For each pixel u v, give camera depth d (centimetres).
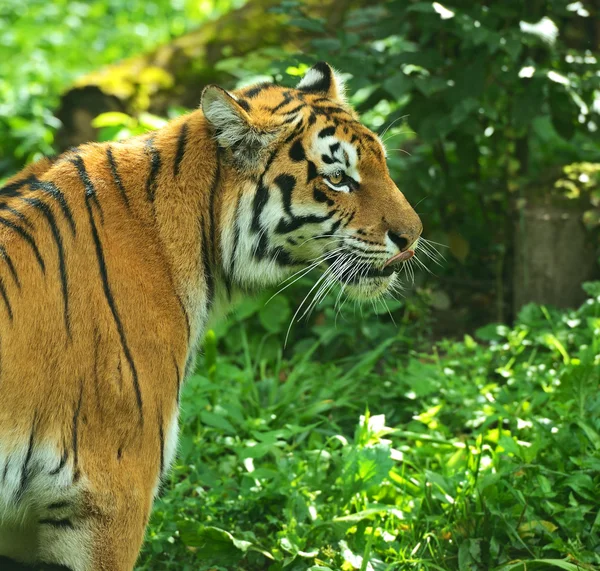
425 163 1330
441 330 1355
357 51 1348
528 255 1320
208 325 808
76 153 755
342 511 891
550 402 1020
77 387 680
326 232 802
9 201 709
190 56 1677
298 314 1327
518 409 1030
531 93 1249
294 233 796
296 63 1222
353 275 826
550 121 1452
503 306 1352
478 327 1360
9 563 764
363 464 888
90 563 700
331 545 861
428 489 892
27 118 1791
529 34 1191
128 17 2662
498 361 1178
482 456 957
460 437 1048
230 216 771
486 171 1453
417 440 1002
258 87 823
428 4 1193
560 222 1303
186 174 763
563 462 912
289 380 1149
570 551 820
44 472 679
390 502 917
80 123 1594
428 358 1218
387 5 1292
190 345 761
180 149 771
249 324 1310
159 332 718
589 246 1309
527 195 1353
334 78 862
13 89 1991
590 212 1302
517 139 1417
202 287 766
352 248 810
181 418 1026
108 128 1438
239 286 808
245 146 764
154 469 720
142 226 738
